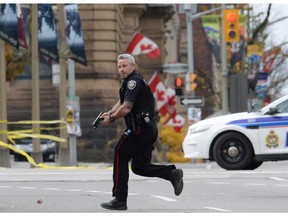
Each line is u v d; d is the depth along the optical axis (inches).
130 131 1189.1
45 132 4530.0
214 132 2116.1
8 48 3555.6
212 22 4990.2
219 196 1456.7
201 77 6919.3
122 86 1190.3
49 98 4586.6
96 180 1808.6
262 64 5693.9
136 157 1208.8
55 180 1814.7
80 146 4409.5
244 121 2098.9
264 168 2282.2
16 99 4670.3
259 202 1362.0
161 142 4603.8
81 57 3307.1
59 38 3287.4
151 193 1517.0
